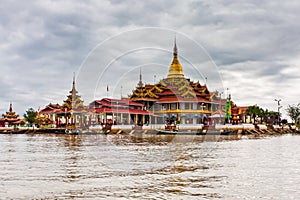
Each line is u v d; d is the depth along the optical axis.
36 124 122.25
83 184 20.83
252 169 26.56
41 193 18.67
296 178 22.70
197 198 17.56
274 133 108.56
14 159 33.19
